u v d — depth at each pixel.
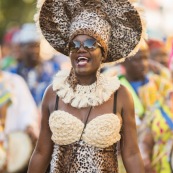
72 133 6.81
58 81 6.99
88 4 6.95
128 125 6.97
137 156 6.99
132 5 6.99
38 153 7.05
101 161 6.81
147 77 9.73
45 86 12.04
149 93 9.65
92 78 6.96
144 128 9.54
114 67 10.03
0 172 10.16
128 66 9.67
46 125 7.02
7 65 13.87
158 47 11.80
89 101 6.88
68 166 6.85
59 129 6.82
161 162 9.48
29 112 10.51
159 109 9.55
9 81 10.41
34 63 12.23
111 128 6.80
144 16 7.04
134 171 6.96
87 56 6.84
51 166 6.91
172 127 9.45
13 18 25.23
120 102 6.94
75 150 6.83
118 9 7.00
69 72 7.03
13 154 10.50
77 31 6.85
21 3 25.25
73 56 6.89
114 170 6.88
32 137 10.59
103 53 6.96
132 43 7.11
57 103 6.95
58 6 7.05
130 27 7.07
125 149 6.99
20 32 12.90
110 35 7.09
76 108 6.89
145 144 9.52
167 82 9.72
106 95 6.90
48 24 7.14
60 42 7.18
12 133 10.41
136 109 9.57
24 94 10.52
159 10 18.89
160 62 11.79
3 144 10.10
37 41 12.16
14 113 10.34
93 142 6.79
